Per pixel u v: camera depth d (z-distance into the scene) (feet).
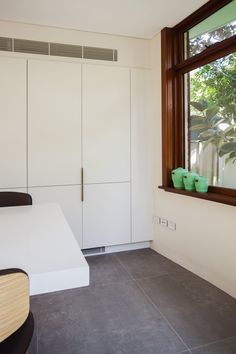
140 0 8.09
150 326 6.26
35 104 9.49
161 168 10.55
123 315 6.70
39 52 9.55
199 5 8.39
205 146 8.98
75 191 10.12
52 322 6.42
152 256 10.60
